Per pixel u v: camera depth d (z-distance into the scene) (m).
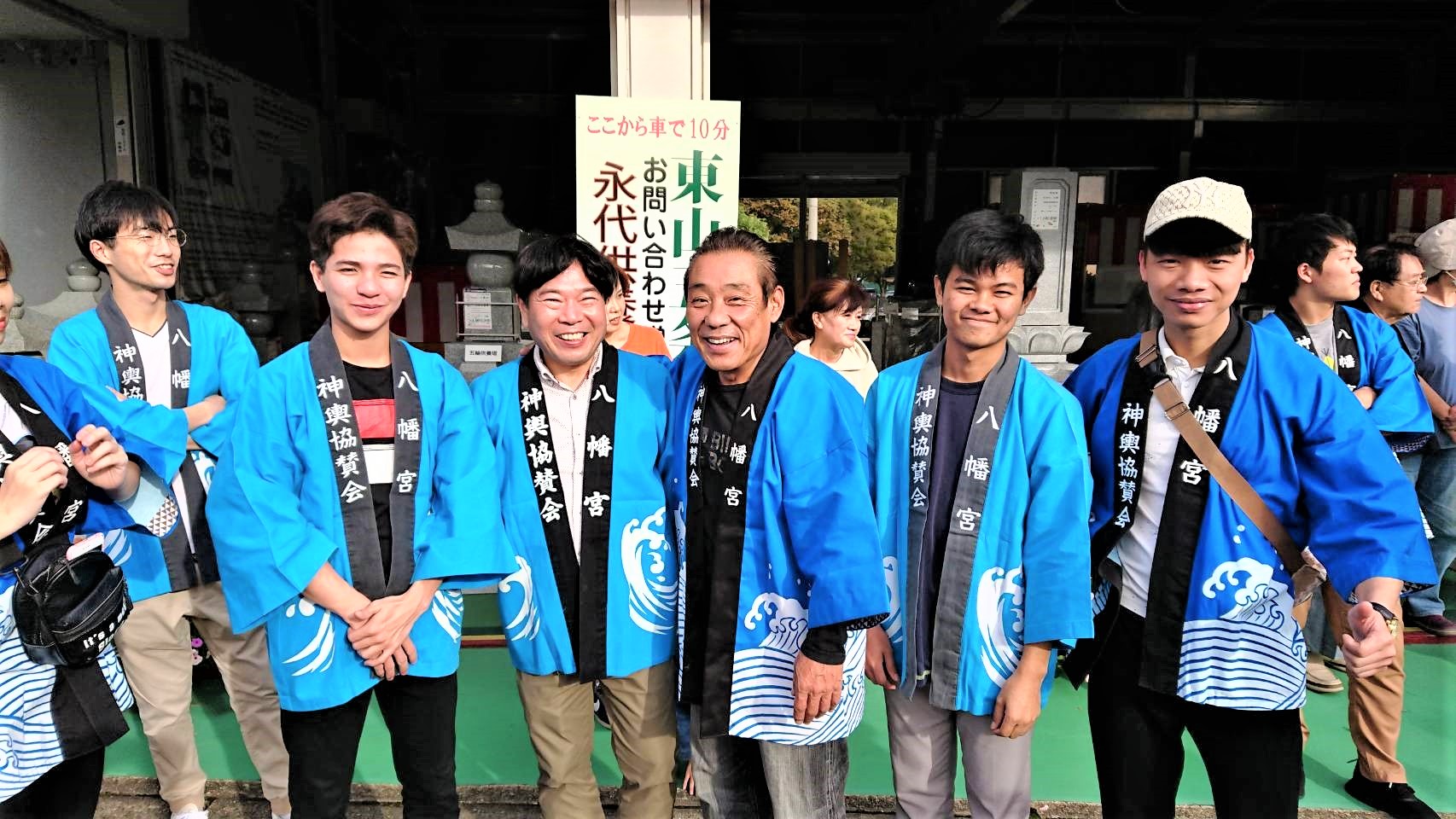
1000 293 1.71
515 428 1.95
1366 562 1.55
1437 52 10.45
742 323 1.72
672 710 1.98
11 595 1.59
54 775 1.75
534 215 11.06
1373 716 2.54
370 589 1.82
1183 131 10.91
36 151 5.34
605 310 1.89
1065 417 1.73
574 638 1.91
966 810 2.57
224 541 1.77
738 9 10.16
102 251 2.33
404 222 1.84
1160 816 1.83
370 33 9.19
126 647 2.34
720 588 1.79
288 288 7.15
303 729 1.83
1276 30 10.54
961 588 1.78
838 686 1.71
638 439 1.94
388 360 1.90
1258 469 1.69
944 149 11.26
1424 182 7.24
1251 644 1.68
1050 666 1.77
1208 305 1.67
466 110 10.50
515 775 2.78
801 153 11.13
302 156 7.47
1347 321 2.73
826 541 1.69
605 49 10.60
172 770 2.45
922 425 1.85
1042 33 10.61
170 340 2.45
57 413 1.74
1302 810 2.57
